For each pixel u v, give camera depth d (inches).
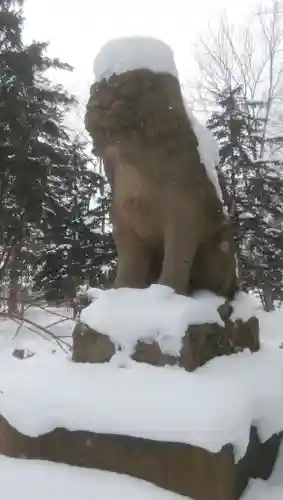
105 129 92.7
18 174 364.8
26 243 404.5
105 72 91.3
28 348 231.8
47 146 387.9
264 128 536.7
